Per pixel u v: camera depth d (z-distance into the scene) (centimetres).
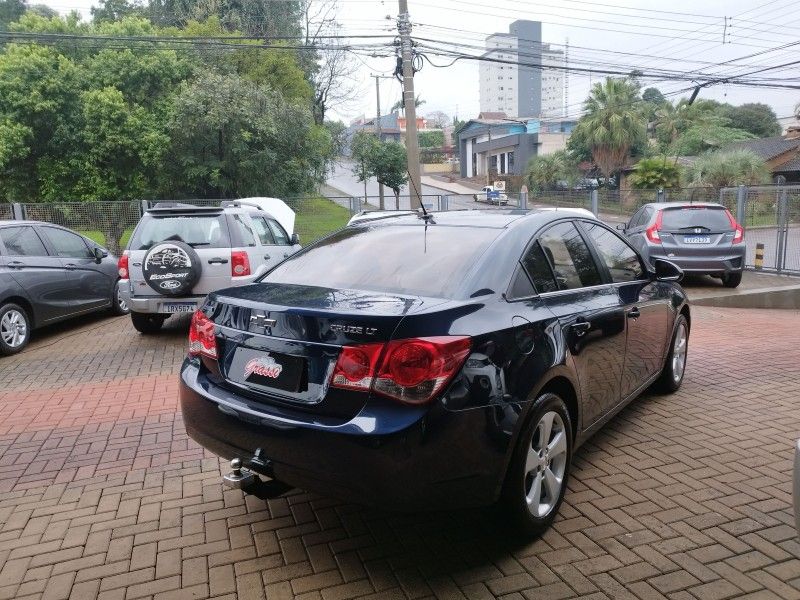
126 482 393
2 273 745
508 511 295
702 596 268
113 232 1508
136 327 838
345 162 6675
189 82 2341
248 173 2222
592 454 415
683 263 1120
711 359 660
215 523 340
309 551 310
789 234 1345
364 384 259
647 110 4125
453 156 8962
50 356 743
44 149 2203
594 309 365
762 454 411
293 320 279
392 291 307
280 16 3612
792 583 276
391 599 271
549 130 6669
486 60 1862
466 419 262
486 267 313
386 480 254
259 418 283
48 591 284
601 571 287
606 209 2100
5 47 2428
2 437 475
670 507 343
